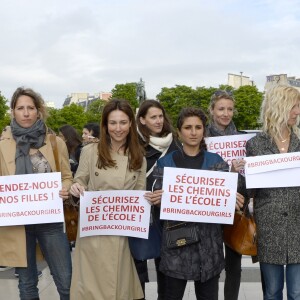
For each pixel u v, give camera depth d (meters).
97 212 3.85
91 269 3.92
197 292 3.78
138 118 4.52
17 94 4.01
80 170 3.99
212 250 3.67
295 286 3.70
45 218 3.92
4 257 3.99
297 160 3.66
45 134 4.12
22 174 3.93
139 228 3.85
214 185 3.71
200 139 3.81
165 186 3.72
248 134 4.47
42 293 5.74
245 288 5.71
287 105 3.64
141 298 4.08
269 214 3.67
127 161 3.92
